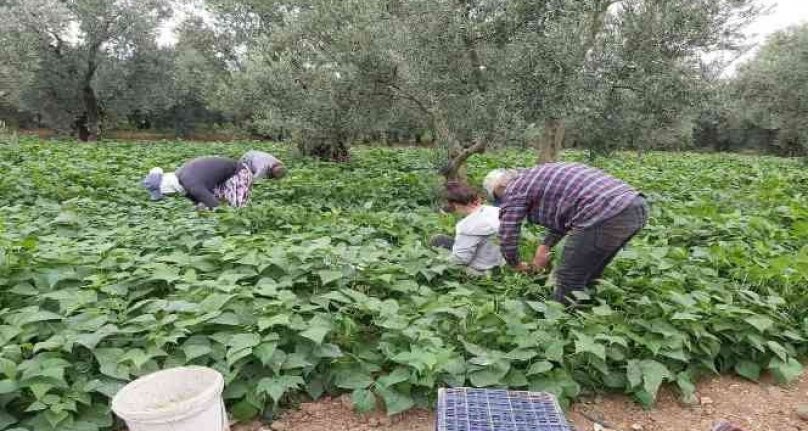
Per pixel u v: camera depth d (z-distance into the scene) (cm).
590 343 368
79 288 447
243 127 3019
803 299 474
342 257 500
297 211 757
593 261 447
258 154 814
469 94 881
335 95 1045
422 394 365
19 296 441
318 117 1075
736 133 3409
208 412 278
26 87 2403
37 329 378
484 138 864
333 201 961
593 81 864
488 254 520
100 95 2775
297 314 405
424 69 857
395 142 3070
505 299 447
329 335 397
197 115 3600
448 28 825
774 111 2069
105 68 2684
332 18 998
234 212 700
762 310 450
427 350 364
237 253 503
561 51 780
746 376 405
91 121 2775
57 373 322
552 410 290
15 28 2095
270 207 755
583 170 447
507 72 811
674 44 925
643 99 928
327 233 640
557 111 816
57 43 2538
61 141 2338
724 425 313
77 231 655
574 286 459
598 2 910
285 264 484
